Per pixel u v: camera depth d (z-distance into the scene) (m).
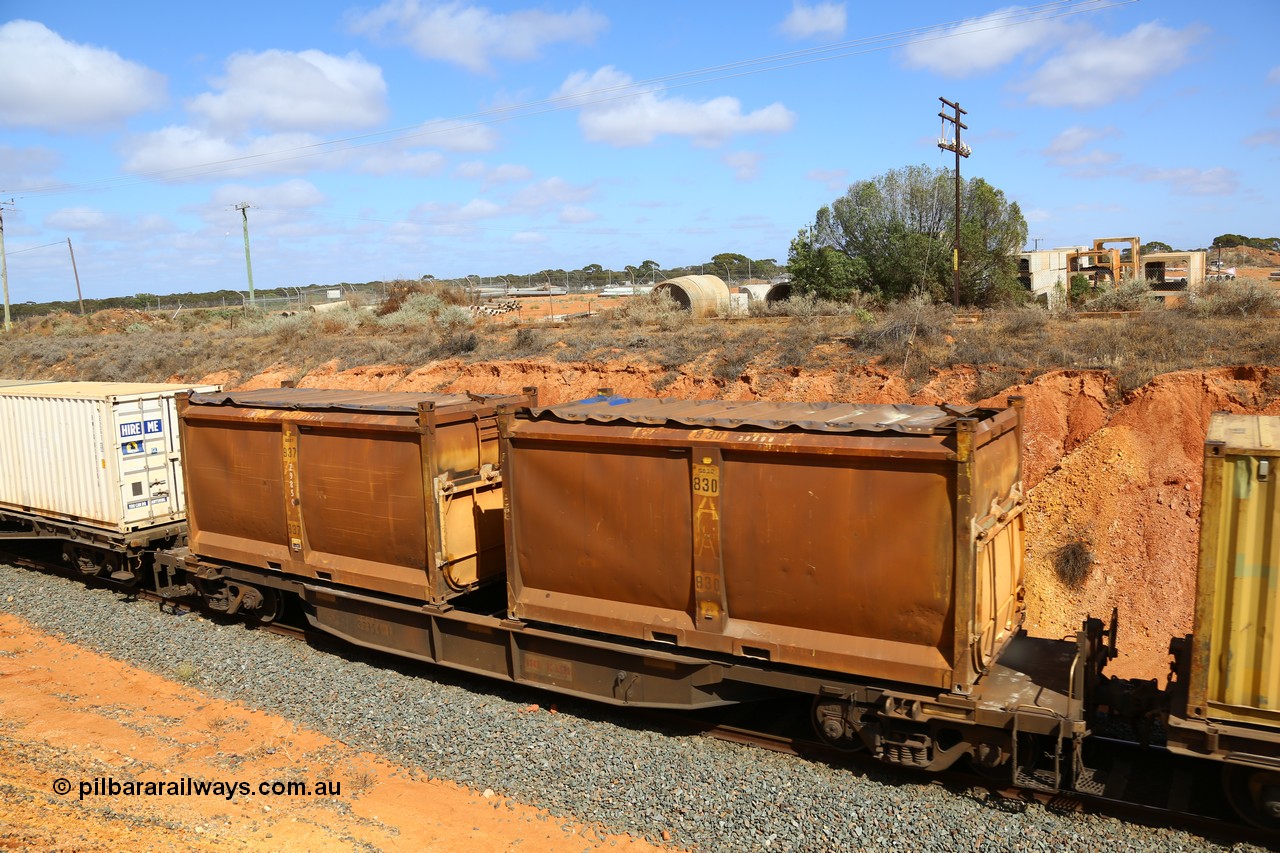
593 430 8.93
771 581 8.11
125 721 9.88
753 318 26.30
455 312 34.09
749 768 8.27
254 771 8.60
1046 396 14.41
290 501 11.42
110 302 112.88
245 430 11.92
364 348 29.70
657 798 7.86
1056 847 6.85
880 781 7.99
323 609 11.53
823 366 17.73
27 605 14.30
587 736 9.06
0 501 16.48
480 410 10.80
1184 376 13.43
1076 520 12.74
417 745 9.05
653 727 9.32
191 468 12.76
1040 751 7.90
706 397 18.31
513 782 8.29
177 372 33.34
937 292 32.69
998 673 8.04
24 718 9.95
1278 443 6.56
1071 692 7.37
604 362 20.81
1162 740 8.46
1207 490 6.57
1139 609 11.51
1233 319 17.06
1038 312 19.50
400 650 10.82
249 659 11.53
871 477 7.55
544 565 9.49
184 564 12.97
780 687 8.16
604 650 9.19
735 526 8.20
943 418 8.16
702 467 8.28
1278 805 6.61
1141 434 13.12
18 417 15.70
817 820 7.38
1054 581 12.31
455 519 10.41
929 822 7.26
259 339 37.06
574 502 9.16
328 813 7.79
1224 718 6.71
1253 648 6.55
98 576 15.40
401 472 10.34
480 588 10.87
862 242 35.44
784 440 7.88
